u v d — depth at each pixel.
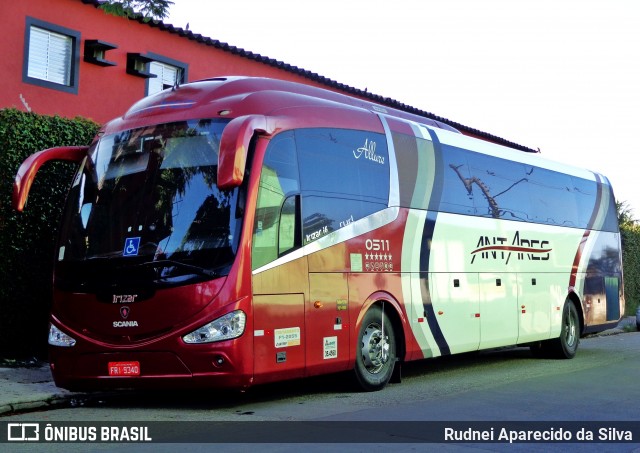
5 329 11.28
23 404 8.71
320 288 9.32
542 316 14.53
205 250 8.30
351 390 10.27
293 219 9.05
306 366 9.03
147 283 8.35
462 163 12.70
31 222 11.56
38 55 14.28
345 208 9.92
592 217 17.08
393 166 10.97
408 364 14.40
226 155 7.82
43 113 14.25
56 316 8.91
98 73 15.34
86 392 9.38
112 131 9.55
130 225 8.72
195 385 8.16
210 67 17.69
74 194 9.38
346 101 10.94
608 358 15.63
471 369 13.45
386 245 10.59
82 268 8.76
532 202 14.67
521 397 9.93
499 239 13.37
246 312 8.26
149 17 11.84
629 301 30.05
